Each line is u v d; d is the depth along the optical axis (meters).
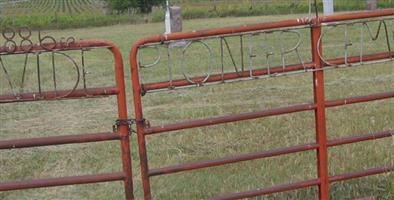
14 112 10.05
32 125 9.22
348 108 8.72
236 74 4.41
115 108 10.09
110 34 27.39
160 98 10.36
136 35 25.64
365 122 7.85
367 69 11.89
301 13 33.69
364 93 9.84
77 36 27.25
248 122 8.19
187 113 9.17
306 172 6.05
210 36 4.28
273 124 8.05
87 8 41.69
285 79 11.40
